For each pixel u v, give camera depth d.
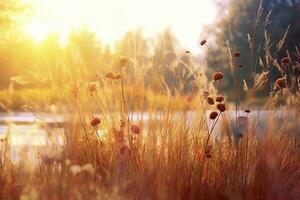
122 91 4.22
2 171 3.87
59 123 4.20
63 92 4.38
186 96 4.33
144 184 3.74
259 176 4.03
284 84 4.41
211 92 4.43
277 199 3.95
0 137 4.44
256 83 4.44
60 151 4.05
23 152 3.82
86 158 4.17
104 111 4.41
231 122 4.39
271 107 4.47
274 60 4.69
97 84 4.43
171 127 4.20
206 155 4.07
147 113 4.27
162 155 4.08
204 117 4.33
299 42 25.92
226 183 4.02
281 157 4.27
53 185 3.41
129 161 3.97
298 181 4.20
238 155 4.07
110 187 3.48
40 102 4.36
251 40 4.68
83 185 3.37
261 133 4.38
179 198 3.91
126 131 4.20
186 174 4.00
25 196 3.28
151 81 4.36
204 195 3.98
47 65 4.41
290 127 4.52
